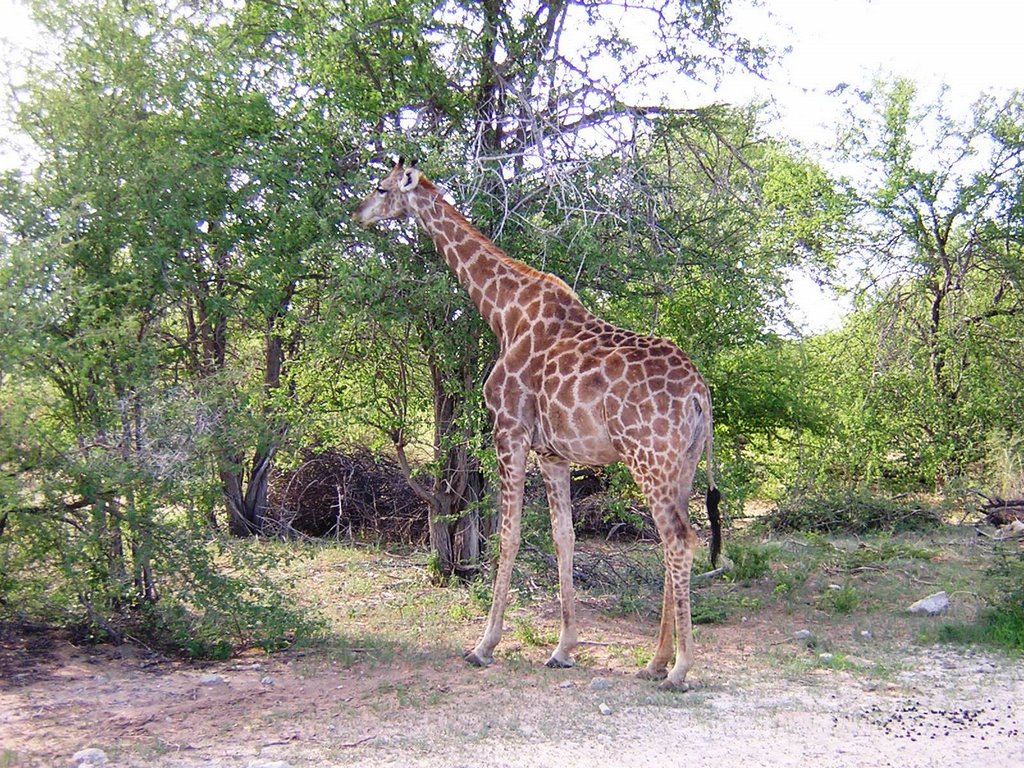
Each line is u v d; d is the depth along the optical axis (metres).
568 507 6.98
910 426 14.13
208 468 7.09
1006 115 14.17
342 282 7.70
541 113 8.55
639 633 7.79
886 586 9.23
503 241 8.15
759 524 12.45
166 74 7.38
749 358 13.17
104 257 7.21
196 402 6.78
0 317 6.10
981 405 13.74
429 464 9.48
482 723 5.34
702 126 9.25
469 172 7.84
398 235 8.32
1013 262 14.05
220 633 6.96
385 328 8.33
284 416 8.51
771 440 14.01
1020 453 13.46
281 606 7.40
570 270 8.24
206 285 8.25
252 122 8.00
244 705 5.69
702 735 5.11
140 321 7.52
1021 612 7.58
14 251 6.20
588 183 7.89
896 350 14.37
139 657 6.68
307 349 9.14
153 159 7.19
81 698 5.72
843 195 14.29
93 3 7.20
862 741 5.00
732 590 9.16
